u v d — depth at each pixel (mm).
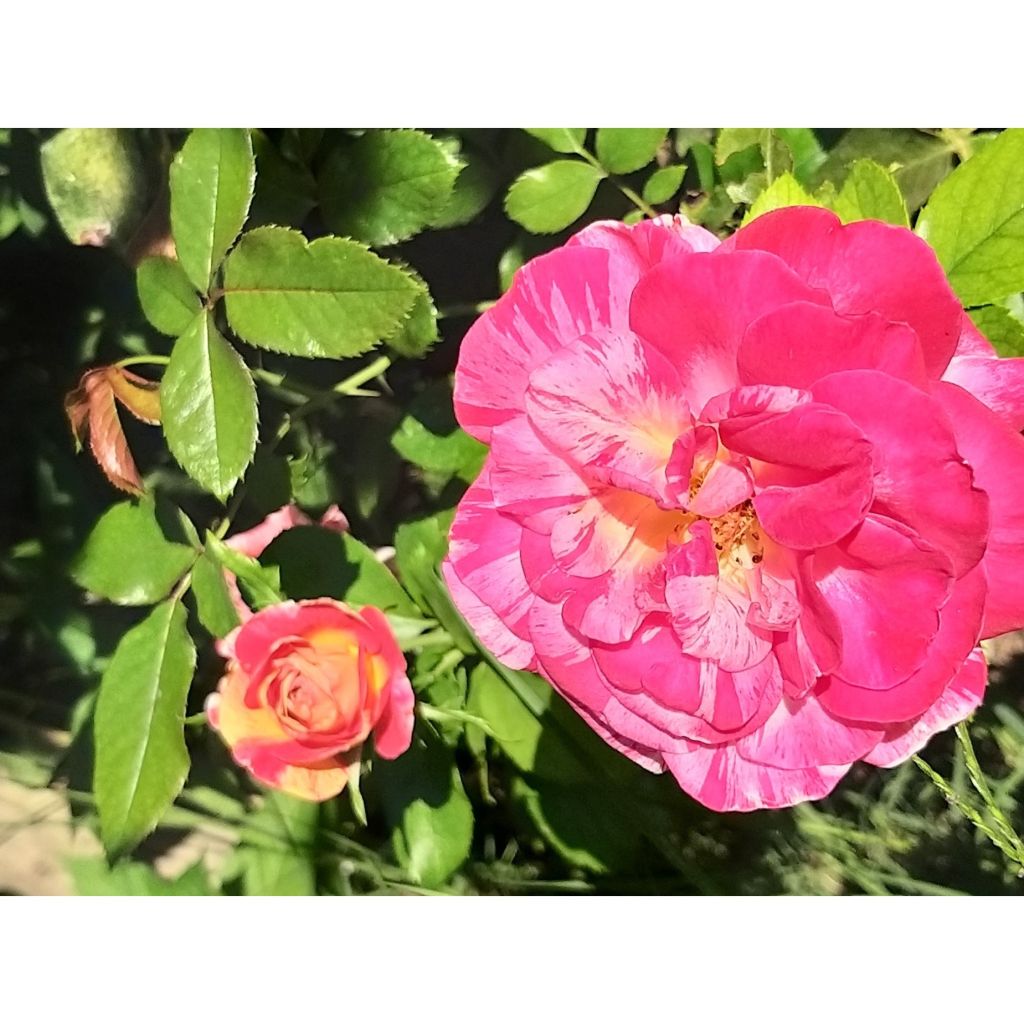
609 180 280
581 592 209
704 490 202
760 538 217
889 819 299
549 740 290
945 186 248
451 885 300
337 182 277
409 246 280
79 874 309
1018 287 245
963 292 248
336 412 290
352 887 303
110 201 281
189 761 287
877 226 206
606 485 207
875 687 207
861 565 205
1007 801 294
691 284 199
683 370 207
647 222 214
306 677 259
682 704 210
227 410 263
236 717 265
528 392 203
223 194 263
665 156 278
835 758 213
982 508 190
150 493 290
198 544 290
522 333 211
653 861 298
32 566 299
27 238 285
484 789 297
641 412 206
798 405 193
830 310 191
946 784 296
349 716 259
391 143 273
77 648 307
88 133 277
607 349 205
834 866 299
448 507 290
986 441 203
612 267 210
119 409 288
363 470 292
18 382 291
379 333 257
